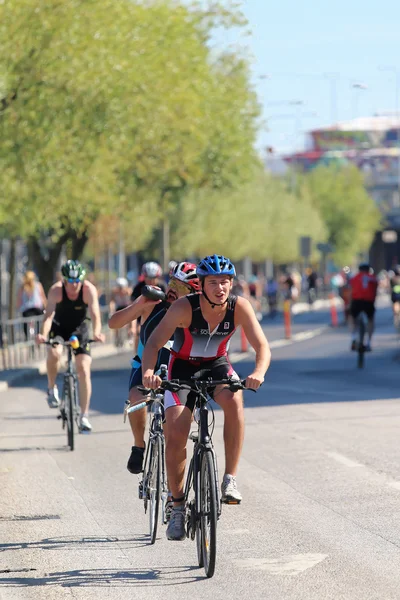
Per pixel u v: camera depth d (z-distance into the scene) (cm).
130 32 5059
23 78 4450
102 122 4791
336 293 15012
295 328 8488
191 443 2397
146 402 1480
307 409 3034
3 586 1268
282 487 1855
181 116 5616
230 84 7456
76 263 2336
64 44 4469
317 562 1339
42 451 2375
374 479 1906
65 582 1283
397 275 6122
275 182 16938
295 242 16575
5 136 4484
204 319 1342
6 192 4662
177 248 12031
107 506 1739
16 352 4906
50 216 5303
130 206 6556
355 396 3397
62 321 2386
